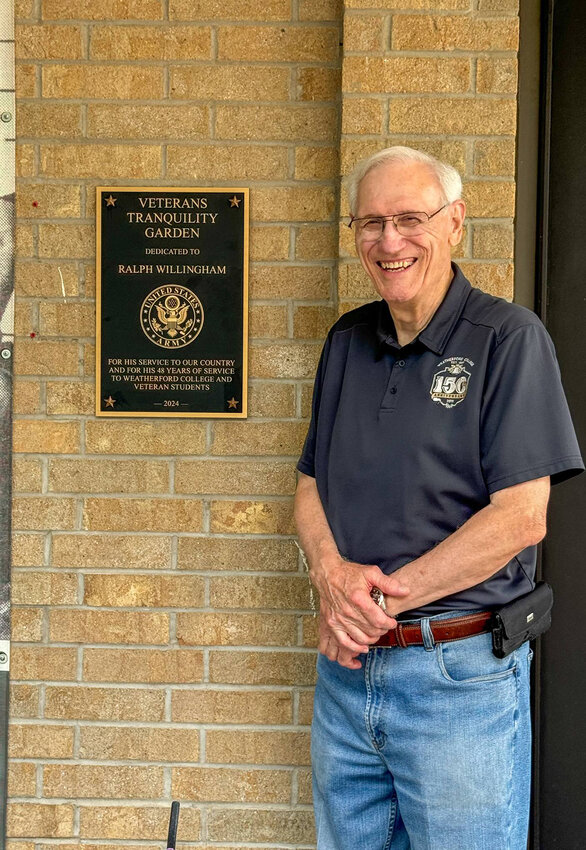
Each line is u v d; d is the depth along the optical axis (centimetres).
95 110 226
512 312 168
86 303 229
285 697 228
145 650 229
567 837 232
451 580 161
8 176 228
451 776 164
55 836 229
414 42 212
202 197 226
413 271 170
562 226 228
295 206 225
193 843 228
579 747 231
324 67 223
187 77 225
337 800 183
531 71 227
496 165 213
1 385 230
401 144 214
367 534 172
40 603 230
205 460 229
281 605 228
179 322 227
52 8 225
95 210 227
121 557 229
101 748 229
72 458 230
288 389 227
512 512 159
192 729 228
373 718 171
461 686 164
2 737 230
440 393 167
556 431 160
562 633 231
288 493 228
